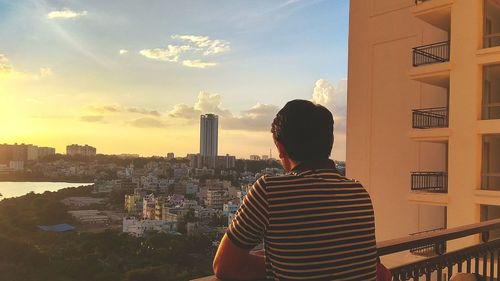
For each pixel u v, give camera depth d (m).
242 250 1.75
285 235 1.70
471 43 18.31
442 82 20.30
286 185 1.75
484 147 18.27
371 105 23.83
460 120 18.36
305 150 1.86
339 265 1.72
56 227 43.12
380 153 23.34
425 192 19.33
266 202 1.73
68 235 40.94
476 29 18.23
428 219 21.33
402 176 22.52
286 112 1.89
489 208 18.09
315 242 1.70
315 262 1.69
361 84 24.25
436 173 20.48
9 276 29.22
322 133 1.88
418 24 22.34
